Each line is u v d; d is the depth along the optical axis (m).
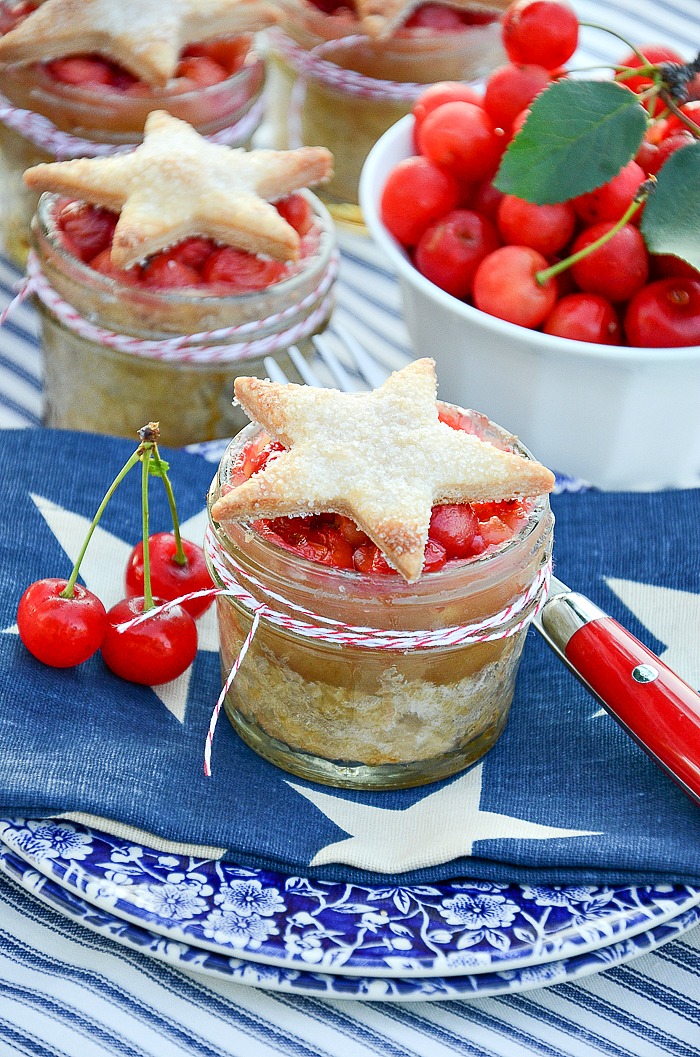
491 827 0.45
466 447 0.45
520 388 0.54
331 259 0.57
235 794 0.46
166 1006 0.44
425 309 0.55
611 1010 0.44
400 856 0.45
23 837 0.44
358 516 0.44
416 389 0.46
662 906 0.44
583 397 0.54
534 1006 0.44
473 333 0.54
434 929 0.43
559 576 0.51
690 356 0.52
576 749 0.48
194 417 0.56
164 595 0.49
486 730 0.47
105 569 0.51
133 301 0.54
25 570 0.50
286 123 0.70
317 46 0.65
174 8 0.60
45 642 0.47
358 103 0.66
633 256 0.53
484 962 0.43
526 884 0.45
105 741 0.46
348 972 0.43
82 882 0.44
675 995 0.45
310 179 0.56
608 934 0.43
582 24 0.55
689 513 0.52
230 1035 0.44
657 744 0.45
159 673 0.48
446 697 0.46
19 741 0.46
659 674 0.46
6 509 0.51
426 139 0.56
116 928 0.43
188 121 0.60
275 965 0.43
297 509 0.44
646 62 0.55
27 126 0.60
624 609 0.51
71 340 0.55
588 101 0.52
